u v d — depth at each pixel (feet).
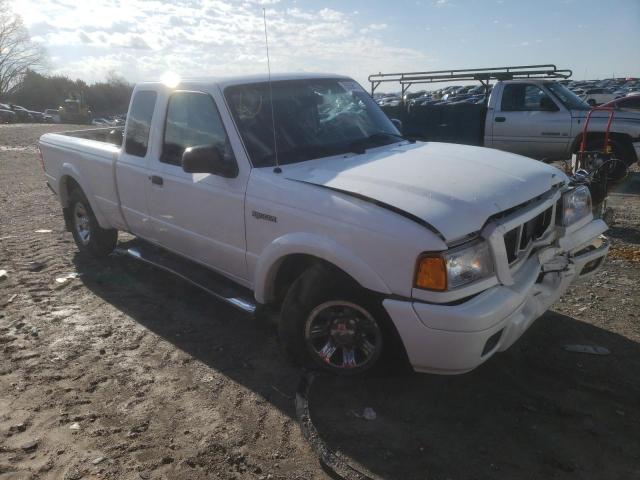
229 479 8.80
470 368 9.59
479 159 12.30
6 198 31.45
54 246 21.25
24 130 84.94
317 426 9.93
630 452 9.09
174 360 12.53
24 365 12.35
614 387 10.95
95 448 9.55
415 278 9.38
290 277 12.19
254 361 12.42
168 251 16.21
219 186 12.75
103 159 17.19
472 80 39.22
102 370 12.12
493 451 9.20
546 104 35.58
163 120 14.78
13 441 9.75
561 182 12.17
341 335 10.94
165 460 9.22
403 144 14.17
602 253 12.78
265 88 13.67
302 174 11.64
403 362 10.50
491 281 9.73
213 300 15.87
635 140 32.96
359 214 10.00
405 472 8.75
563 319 13.98
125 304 15.67
